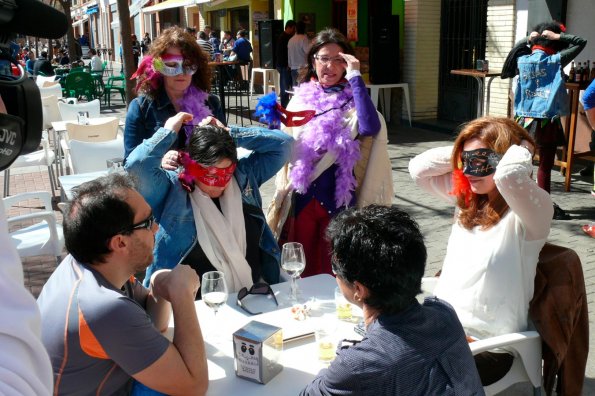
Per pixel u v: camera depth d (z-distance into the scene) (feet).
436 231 19.27
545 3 28.17
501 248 8.46
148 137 11.66
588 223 19.26
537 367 8.69
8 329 2.91
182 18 89.51
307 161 11.89
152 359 6.40
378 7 39.83
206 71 12.16
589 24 26.53
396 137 35.04
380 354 5.36
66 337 6.36
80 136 23.00
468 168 8.61
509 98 28.81
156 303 7.98
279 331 7.26
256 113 11.87
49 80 45.19
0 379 2.79
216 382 7.14
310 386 5.77
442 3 37.65
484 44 34.50
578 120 24.32
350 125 11.92
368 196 12.15
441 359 5.46
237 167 10.71
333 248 5.79
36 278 17.20
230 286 9.99
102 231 6.57
